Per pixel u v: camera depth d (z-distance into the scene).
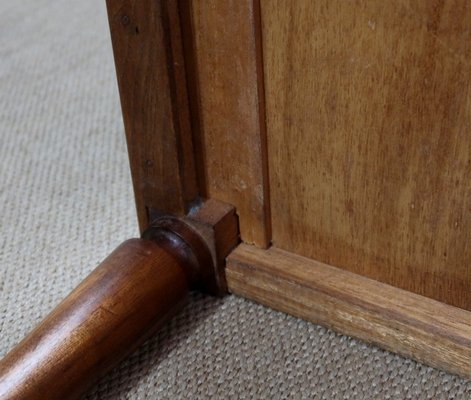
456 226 0.46
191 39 0.48
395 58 0.44
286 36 0.46
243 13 0.46
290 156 0.49
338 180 0.48
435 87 0.43
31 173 0.68
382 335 0.50
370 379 0.49
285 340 0.51
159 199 0.53
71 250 0.59
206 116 0.50
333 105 0.46
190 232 0.52
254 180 0.51
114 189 0.65
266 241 0.53
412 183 0.46
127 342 0.50
